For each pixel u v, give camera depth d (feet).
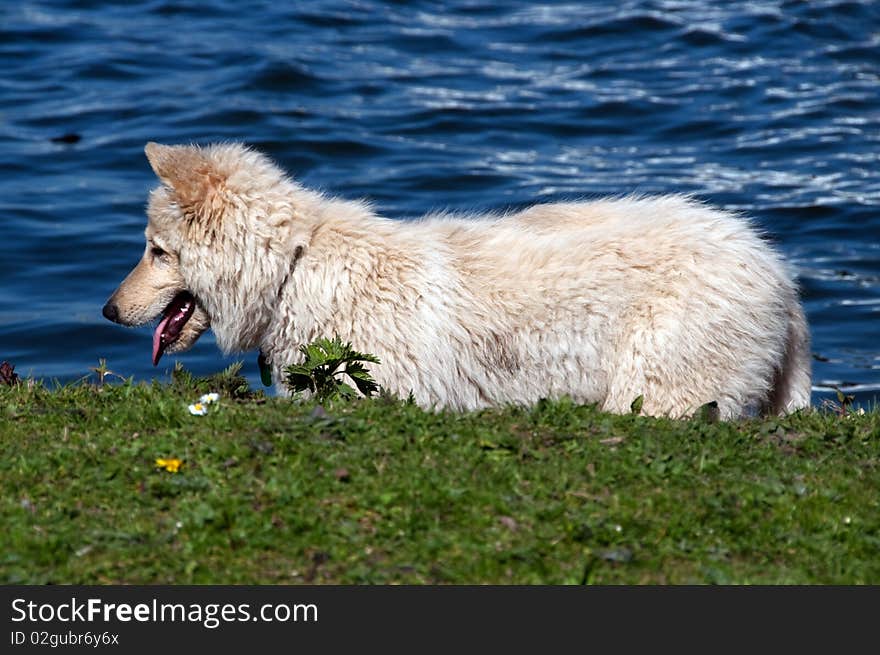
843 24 121.39
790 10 124.06
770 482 29.81
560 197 87.66
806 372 41.32
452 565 26.00
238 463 29.63
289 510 27.45
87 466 29.60
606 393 38.81
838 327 72.84
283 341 39.22
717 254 38.50
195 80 106.63
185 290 40.37
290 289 38.68
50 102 101.96
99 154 92.99
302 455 29.76
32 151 92.99
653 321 38.01
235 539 26.45
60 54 111.55
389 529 26.89
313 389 36.45
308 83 106.42
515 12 127.03
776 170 94.02
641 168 94.02
